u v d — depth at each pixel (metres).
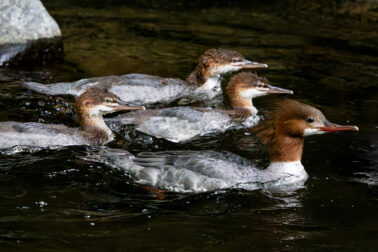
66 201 10.55
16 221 9.73
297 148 11.52
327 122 11.38
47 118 14.57
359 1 26.30
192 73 17.78
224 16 24.64
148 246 9.12
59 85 16.14
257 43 21.20
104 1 26.39
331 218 10.13
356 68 18.67
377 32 22.34
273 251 9.05
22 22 18.78
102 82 16.14
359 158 12.65
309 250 9.09
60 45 19.52
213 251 9.03
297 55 19.94
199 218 10.10
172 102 16.39
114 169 11.68
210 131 14.45
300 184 11.39
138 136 14.05
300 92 16.75
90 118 13.93
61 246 9.04
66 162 12.11
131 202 10.64
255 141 13.85
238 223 9.93
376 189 11.23
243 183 11.15
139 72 18.17
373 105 15.81
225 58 17.33
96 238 9.31
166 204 10.60
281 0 26.86
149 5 26.14
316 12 25.02
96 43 20.95
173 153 11.74
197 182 10.97
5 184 11.07
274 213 10.30
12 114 14.60
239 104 15.91
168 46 20.84
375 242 9.35
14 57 18.59
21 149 12.52
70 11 24.75
